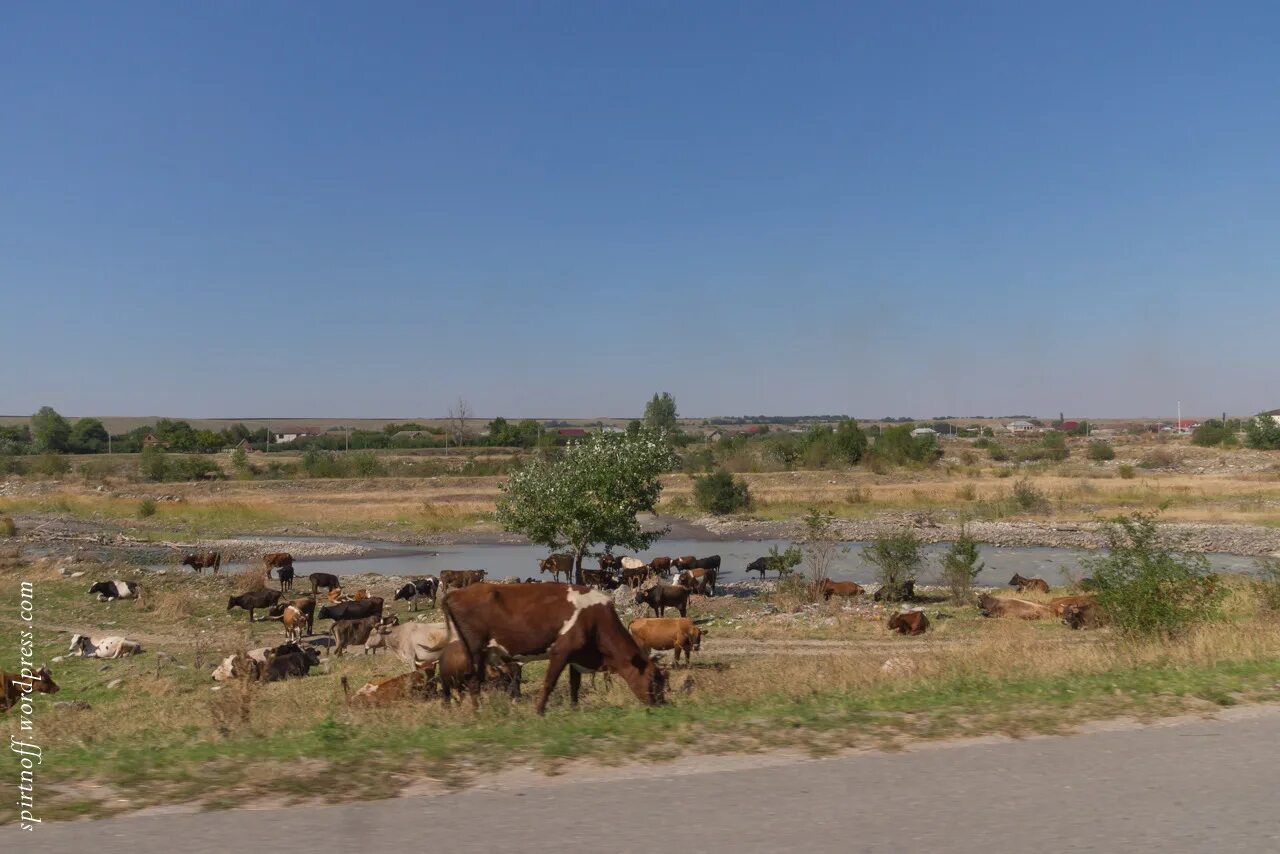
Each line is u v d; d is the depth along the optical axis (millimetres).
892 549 32469
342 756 7586
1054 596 30750
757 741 7988
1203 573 17562
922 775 6980
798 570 40406
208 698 15109
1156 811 6141
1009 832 5766
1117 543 16500
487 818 6059
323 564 44781
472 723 9578
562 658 11219
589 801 6402
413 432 150625
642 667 11234
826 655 20203
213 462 98500
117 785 6828
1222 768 7109
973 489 69500
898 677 12328
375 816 6121
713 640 23156
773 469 91312
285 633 24922
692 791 6617
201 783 6855
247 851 5492
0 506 67062
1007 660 13211
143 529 57094
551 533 30781
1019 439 156000
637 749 7754
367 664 19938
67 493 76062
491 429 129500
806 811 6168
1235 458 94000
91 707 15531
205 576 35969
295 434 173000
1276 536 46844
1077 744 7855
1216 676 10633
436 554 48812
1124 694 9734
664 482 82875
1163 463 92875
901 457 90750
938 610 28406
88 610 27453
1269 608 18688
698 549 49781
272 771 7156
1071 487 72125
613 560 37125
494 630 11375
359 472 90438
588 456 30750
